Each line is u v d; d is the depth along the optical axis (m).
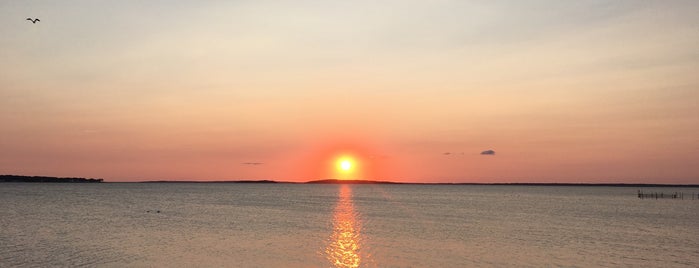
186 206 111.19
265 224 70.88
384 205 121.62
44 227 63.88
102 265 39.34
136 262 40.69
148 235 57.22
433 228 66.88
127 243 50.50
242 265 40.22
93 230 61.41
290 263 41.41
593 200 161.75
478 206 119.81
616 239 56.91
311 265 40.78
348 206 116.00
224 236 56.94
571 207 117.62
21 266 38.75
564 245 52.19
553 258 44.91
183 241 52.50
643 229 67.50
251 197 166.50
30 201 123.06
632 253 47.53
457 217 85.00
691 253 47.66
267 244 50.94
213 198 155.50
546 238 57.50
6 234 56.41
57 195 161.62
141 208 102.62
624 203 139.75
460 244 52.31
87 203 118.19
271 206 113.88
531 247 50.69
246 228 65.44
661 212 100.56
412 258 44.31
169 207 107.00
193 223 71.69
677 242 54.81
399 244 51.88
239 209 102.25
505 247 50.56
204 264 40.38
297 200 145.62
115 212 90.81
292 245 50.47
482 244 52.44
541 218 84.19
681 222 77.94
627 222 77.56
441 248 49.62
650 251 48.69
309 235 58.41
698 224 74.62
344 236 57.81
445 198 172.88
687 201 152.75
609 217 87.06
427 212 96.81
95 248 47.06
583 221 79.06
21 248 46.53
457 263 42.47
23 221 71.25
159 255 43.91
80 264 39.66
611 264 42.44
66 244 49.25
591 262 43.25
